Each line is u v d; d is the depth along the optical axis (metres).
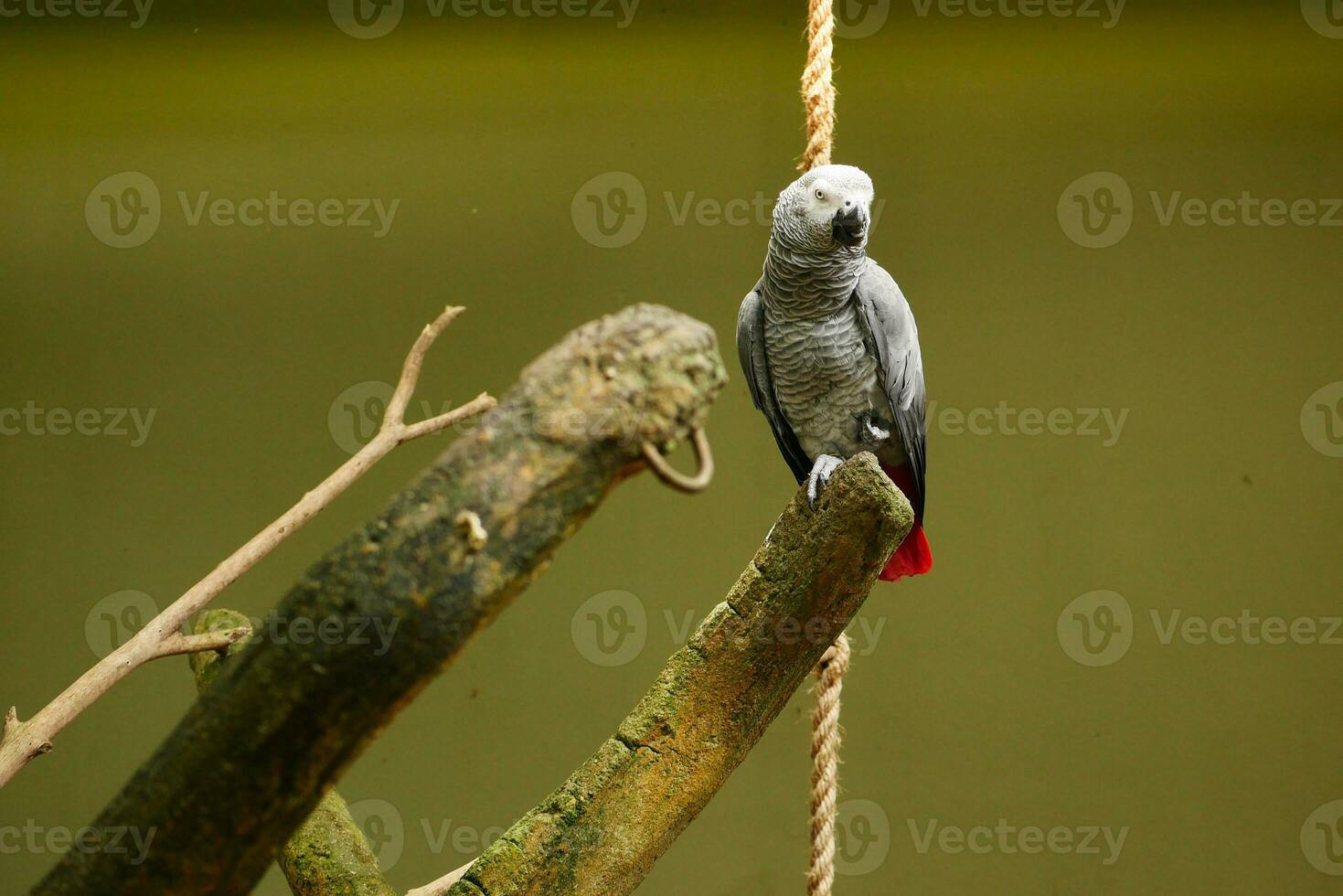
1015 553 4.88
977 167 4.88
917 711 4.92
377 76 5.06
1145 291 4.81
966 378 4.88
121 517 5.06
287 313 5.06
